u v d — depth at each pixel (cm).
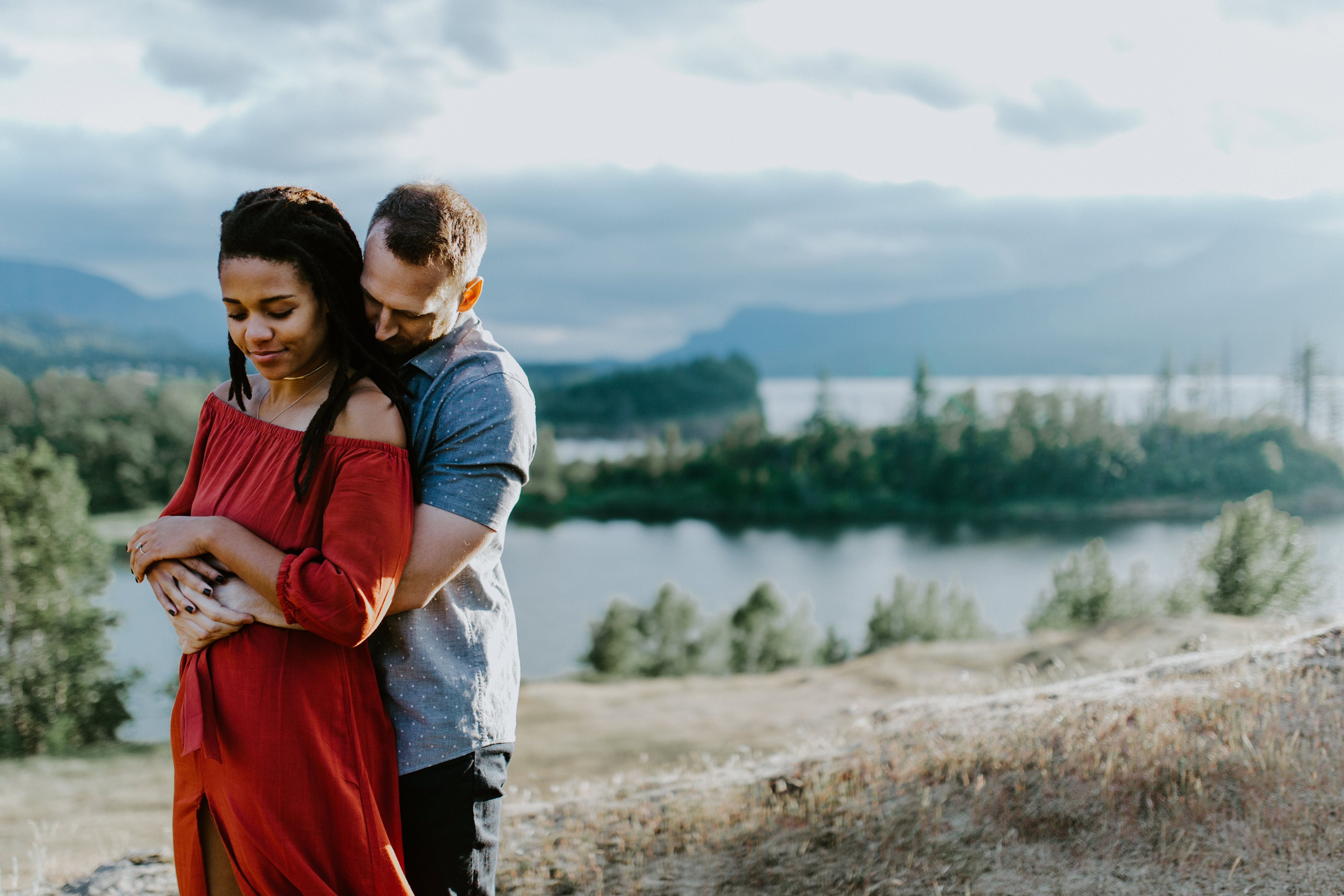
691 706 1501
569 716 1505
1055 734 372
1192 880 264
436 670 159
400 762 158
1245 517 2564
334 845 148
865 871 303
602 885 321
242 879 150
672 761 1077
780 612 3369
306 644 151
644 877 325
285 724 147
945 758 377
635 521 12338
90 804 1189
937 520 12406
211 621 149
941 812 333
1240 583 2542
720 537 11081
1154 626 1044
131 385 11056
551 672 5025
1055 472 13225
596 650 3200
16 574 2286
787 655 3297
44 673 2167
